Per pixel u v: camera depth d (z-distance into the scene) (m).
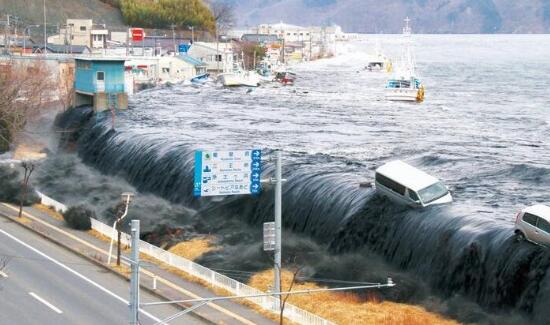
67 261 66.69
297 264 65.31
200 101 157.38
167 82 194.38
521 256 55.50
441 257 60.88
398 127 131.12
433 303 57.78
